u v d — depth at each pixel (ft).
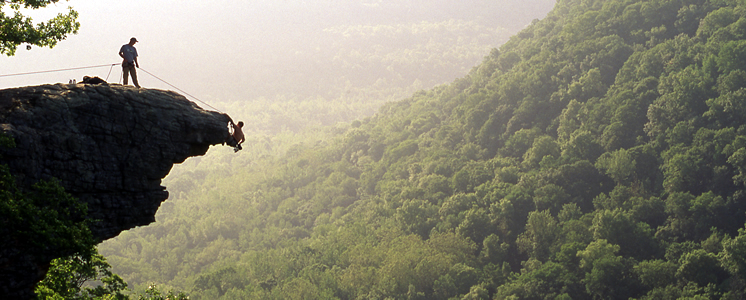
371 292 378.32
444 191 500.33
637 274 308.60
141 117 76.89
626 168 392.68
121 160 75.72
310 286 386.73
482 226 411.13
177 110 79.97
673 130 392.68
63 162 71.20
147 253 605.31
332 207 650.84
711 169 357.82
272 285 422.41
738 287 278.05
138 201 77.82
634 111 442.50
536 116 538.88
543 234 370.94
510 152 520.83
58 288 98.89
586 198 410.52
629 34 578.66
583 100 514.27
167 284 516.32
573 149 449.06
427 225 447.42
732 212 333.01
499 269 368.07
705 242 313.32
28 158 68.33
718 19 482.28
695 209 331.57
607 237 343.26
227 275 434.71
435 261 372.38
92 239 70.08
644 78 467.52
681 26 537.65
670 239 337.72
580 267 328.49
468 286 356.79
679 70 451.12
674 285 295.28
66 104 71.87
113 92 75.77
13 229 63.82
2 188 64.95
